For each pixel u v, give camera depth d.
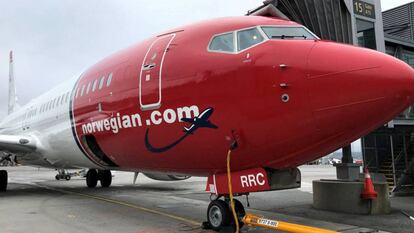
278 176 6.33
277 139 5.68
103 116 8.72
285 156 5.85
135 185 17.47
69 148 11.01
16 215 8.84
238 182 6.36
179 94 6.69
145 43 8.34
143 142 7.52
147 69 7.48
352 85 5.07
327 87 5.21
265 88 5.67
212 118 6.20
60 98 11.73
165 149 7.07
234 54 6.18
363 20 11.62
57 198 12.33
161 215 8.80
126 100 7.88
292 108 5.45
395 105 4.96
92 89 9.54
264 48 5.93
